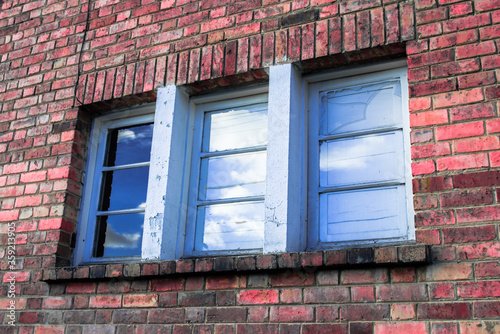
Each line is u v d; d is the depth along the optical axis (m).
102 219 4.00
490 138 2.90
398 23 3.31
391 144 3.34
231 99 3.90
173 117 3.75
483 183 2.83
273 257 3.05
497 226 2.73
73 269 3.55
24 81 4.45
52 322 3.56
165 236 3.52
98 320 3.44
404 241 3.10
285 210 3.23
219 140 3.85
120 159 4.14
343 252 2.91
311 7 3.61
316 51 3.46
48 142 4.12
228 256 3.46
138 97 3.99
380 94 3.48
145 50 4.04
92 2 4.46
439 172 2.94
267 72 3.63
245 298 3.12
